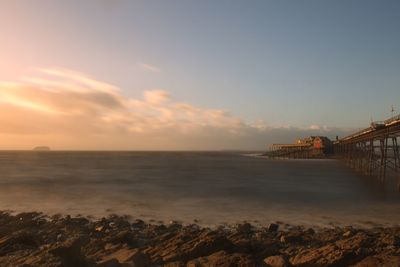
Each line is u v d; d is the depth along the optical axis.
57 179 71.62
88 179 71.75
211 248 18.33
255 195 48.06
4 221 31.78
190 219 32.81
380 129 55.09
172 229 28.55
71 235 26.11
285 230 28.34
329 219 32.41
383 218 32.75
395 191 51.31
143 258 16.84
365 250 17.56
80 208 38.94
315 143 182.75
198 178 74.69
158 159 199.62
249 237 25.27
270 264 16.09
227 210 37.03
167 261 17.27
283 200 43.56
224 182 66.00
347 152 120.81
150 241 24.16
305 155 186.25
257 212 35.84
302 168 109.75
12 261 15.62
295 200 43.53
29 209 38.75
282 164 136.88
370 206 39.00
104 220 31.72
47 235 25.88
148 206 39.78
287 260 16.31
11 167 113.75
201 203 41.56
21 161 160.88
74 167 115.06
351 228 27.53
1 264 15.35
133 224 30.77
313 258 17.09
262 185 60.62
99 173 88.69
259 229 28.64
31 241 22.02
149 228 28.84
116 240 22.61
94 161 165.50
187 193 50.19
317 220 32.00
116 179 71.94
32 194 49.44
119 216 34.31
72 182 65.62
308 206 39.22
